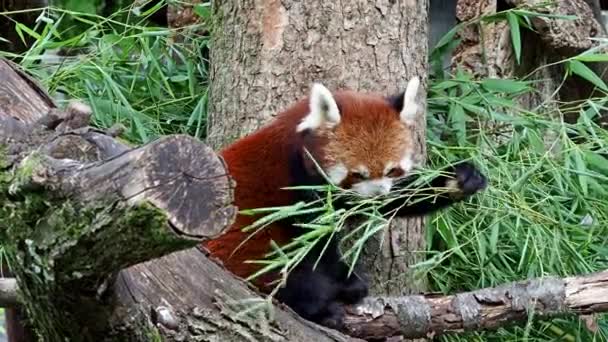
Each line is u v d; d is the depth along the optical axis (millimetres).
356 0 7285
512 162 8023
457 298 6234
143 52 8766
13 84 5445
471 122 8734
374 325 6332
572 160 8094
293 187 5930
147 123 8422
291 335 5312
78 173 3904
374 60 7312
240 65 7496
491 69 9836
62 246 3969
